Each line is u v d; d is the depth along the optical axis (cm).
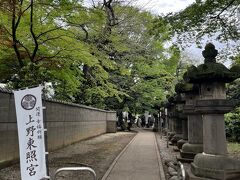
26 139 584
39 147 580
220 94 790
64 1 1140
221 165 751
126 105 3441
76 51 1277
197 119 1133
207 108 780
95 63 1395
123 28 2288
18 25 1177
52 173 947
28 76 1078
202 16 1058
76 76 1683
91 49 1520
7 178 872
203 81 801
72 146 1770
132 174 961
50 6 1185
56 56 1281
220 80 785
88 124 2356
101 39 1786
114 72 2923
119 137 2558
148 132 3478
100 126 2858
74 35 1330
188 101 1150
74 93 2116
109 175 944
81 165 1095
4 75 1219
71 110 1881
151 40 2592
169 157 1328
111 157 1334
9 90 1056
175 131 1784
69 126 1834
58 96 2002
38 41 1247
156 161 1219
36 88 592
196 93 1138
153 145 1859
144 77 3262
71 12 1211
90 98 2673
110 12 1970
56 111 1589
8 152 1059
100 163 1170
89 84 2223
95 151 1551
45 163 577
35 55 1224
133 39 2492
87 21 1308
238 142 1931
